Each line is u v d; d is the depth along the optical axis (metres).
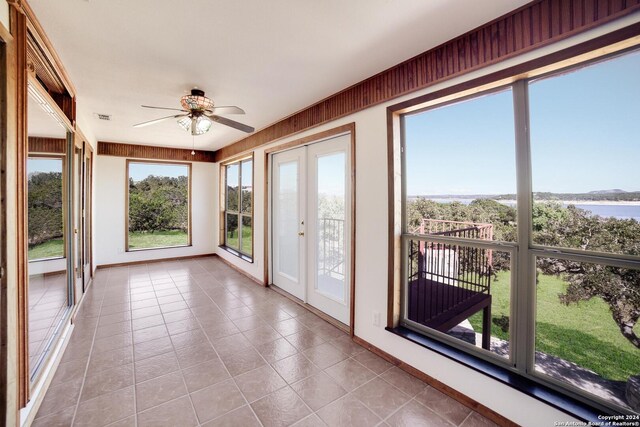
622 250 1.39
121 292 3.96
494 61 1.67
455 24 1.70
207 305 3.53
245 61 2.16
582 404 1.45
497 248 1.79
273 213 4.24
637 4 1.21
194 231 6.20
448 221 2.14
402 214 2.37
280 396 1.92
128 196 5.51
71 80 2.51
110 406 1.80
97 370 2.17
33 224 2.05
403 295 2.37
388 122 2.32
